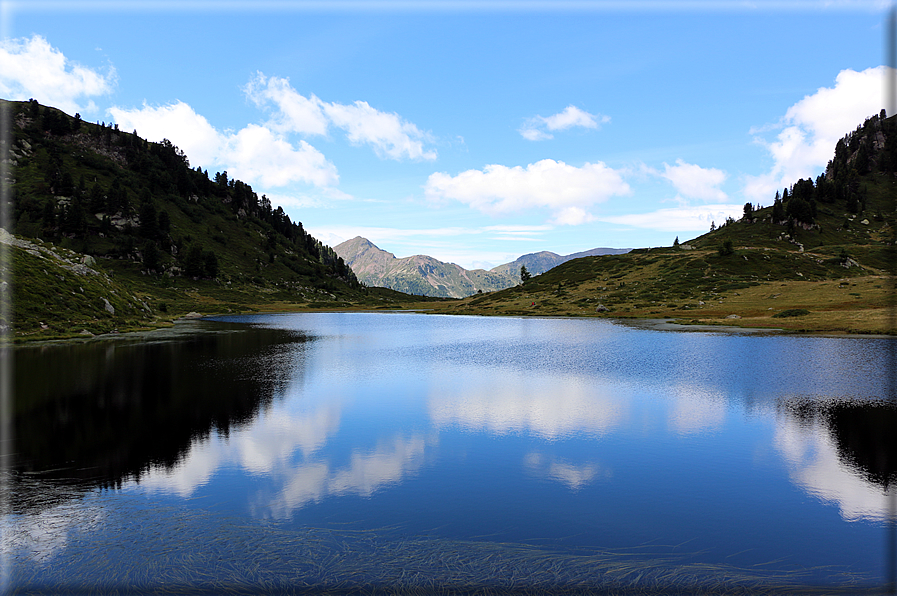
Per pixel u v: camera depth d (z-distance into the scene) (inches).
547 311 7032.5
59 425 1117.1
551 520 682.2
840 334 3070.9
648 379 1760.6
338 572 550.3
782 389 1555.1
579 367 2079.2
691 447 994.1
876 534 644.7
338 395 1493.6
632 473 856.3
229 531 639.8
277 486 788.0
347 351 2728.8
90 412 1230.9
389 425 1155.3
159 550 592.1
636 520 682.8
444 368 2079.2
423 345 3090.6
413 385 1672.0
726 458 929.5
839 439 1041.5
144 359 2162.9
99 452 938.7
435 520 677.3
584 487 796.0
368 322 5915.4
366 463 900.6
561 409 1317.7
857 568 564.7
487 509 713.6
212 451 954.7
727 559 586.2
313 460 912.9
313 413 1264.8
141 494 751.1
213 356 2357.3
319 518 679.7
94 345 2618.1
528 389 1595.7
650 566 567.5
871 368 1930.4
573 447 995.9
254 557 576.4
